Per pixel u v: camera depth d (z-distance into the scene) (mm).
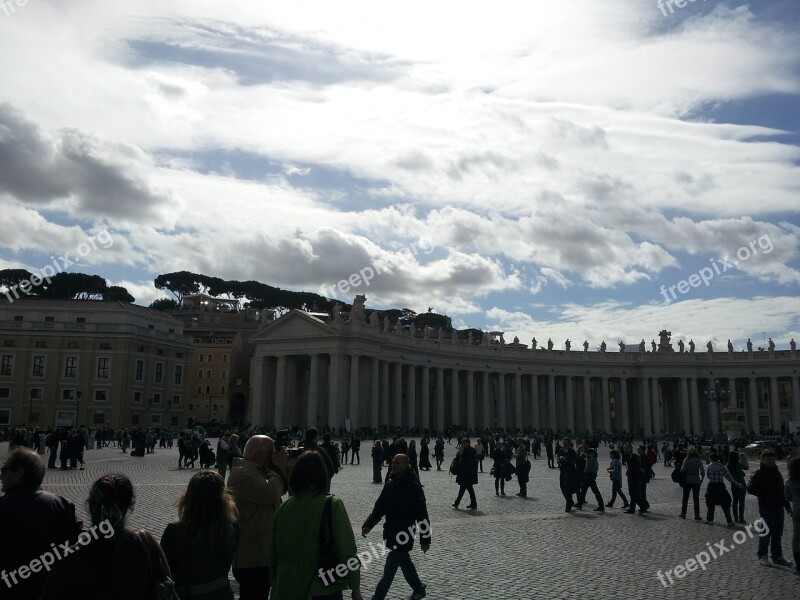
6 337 90312
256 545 8477
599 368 127625
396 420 104062
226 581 6910
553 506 25969
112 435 79188
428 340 109125
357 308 99500
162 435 68438
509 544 17188
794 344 125062
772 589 12773
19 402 89375
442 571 13914
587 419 125125
